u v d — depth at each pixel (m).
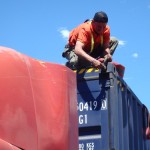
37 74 3.28
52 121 3.23
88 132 4.68
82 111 4.74
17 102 2.97
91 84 4.78
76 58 5.21
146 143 6.61
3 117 2.88
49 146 3.14
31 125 3.02
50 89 3.35
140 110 6.36
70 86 3.59
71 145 3.40
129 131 5.32
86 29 5.19
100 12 5.17
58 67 3.50
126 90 5.28
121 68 5.19
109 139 4.51
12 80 3.00
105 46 5.43
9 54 3.12
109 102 4.63
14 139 2.88
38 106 3.15
